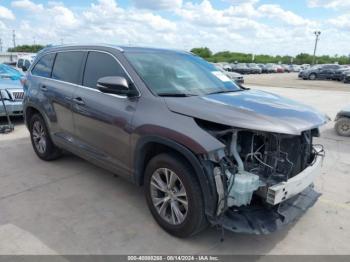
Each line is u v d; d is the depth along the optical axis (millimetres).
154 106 3074
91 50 4027
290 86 23828
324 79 32625
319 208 3738
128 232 3191
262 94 3654
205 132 2676
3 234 3119
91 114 3734
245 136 2838
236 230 2699
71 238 3078
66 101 4164
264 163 2834
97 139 3770
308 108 3199
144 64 3559
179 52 4270
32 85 4980
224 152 2689
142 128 3074
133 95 3291
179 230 3012
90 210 3604
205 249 2961
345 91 19734
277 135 2768
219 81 3926
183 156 2867
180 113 2873
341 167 5195
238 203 2666
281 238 3150
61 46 4707
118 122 3361
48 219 3402
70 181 4371
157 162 3064
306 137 3098
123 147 3391
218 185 2658
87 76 3973
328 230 3295
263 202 2904
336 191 4234
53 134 4656
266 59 96375
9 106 7031
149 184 3234
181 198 2961
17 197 3889
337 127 7551
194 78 3729
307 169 3041
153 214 3289
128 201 3822
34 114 5082
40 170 4758
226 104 2947
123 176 3562
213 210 2711
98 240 3057
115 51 3705
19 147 5871
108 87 3184
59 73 4512
